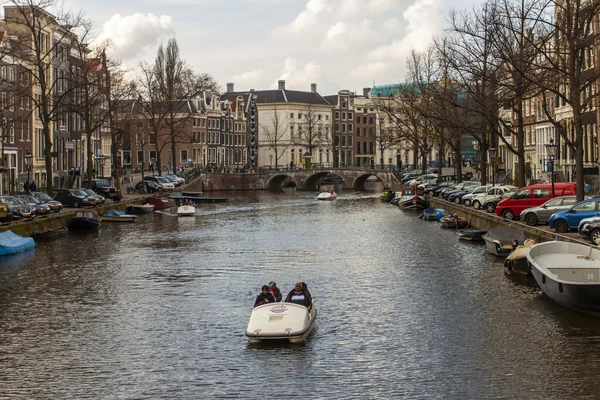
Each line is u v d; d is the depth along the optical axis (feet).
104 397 64.75
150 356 75.87
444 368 70.74
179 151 451.12
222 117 493.77
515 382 66.49
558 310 89.97
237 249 150.71
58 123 275.18
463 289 104.32
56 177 273.95
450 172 368.48
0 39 222.28
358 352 76.07
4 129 186.39
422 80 283.18
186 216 234.17
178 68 317.63
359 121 581.94
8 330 85.92
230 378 68.95
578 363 70.85
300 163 555.28
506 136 307.78
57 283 112.78
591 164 201.87
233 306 97.04
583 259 98.43
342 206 280.72
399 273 118.52
